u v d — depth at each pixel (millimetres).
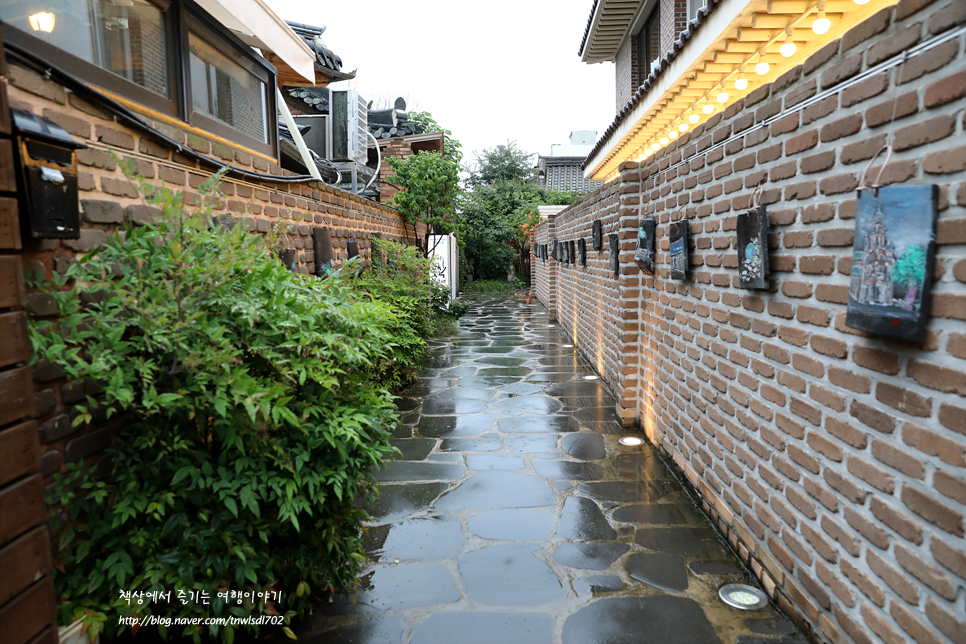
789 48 2920
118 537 1846
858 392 1815
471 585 2527
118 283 1800
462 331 10266
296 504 1998
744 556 2666
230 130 3947
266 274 2135
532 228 20703
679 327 3664
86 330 1825
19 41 2211
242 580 1952
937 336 1471
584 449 4230
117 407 2035
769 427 2430
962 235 1377
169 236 2100
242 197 3445
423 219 9859
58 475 1727
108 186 2146
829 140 1945
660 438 4113
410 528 3051
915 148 1540
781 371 2324
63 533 1753
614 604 2377
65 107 1981
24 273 1659
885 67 1654
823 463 2018
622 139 6000
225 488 1926
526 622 2266
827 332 1989
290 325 2053
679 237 3459
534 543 2887
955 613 1426
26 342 1312
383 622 2275
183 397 1846
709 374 3133
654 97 4430
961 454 1399
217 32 3713
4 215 1256
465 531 3018
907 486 1596
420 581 2559
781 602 2316
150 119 2990
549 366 7180
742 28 2969
